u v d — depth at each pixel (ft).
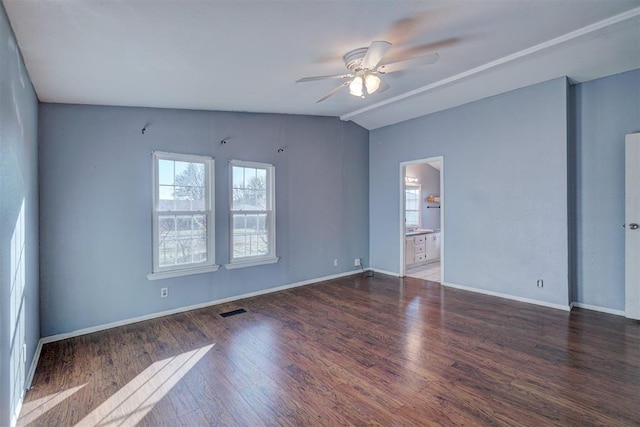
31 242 8.21
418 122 17.13
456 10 7.06
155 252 11.69
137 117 11.28
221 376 7.75
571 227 12.48
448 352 8.88
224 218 13.50
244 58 8.16
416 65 8.45
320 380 7.55
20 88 6.79
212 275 13.21
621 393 6.89
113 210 10.80
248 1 5.66
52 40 6.31
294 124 15.98
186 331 10.48
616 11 7.85
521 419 6.12
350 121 18.45
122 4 5.30
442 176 16.16
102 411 6.49
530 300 13.15
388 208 18.79
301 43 7.66
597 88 12.06
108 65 7.65
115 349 9.19
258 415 6.34
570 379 7.45
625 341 9.42
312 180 16.80
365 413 6.36
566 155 12.04
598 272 12.10
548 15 7.77
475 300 13.64
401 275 18.17
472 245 15.02
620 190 11.60
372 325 10.93
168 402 6.77
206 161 13.02
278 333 10.30
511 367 8.03
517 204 13.44
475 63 10.61
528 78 12.35
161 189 11.91
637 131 11.25
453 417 6.21
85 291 10.32
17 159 6.59
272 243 15.15
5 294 5.53
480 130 14.62
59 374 7.85
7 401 5.65
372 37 7.75
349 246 18.70
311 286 16.17
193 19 6.04
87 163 10.33
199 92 10.48
